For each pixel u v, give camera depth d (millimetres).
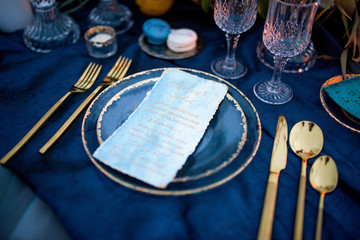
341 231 529
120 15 960
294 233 505
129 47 870
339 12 832
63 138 641
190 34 857
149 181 521
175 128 605
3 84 764
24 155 615
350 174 582
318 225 519
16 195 596
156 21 885
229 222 527
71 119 658
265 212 514
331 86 677
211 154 571
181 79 692
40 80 776
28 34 885
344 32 872
